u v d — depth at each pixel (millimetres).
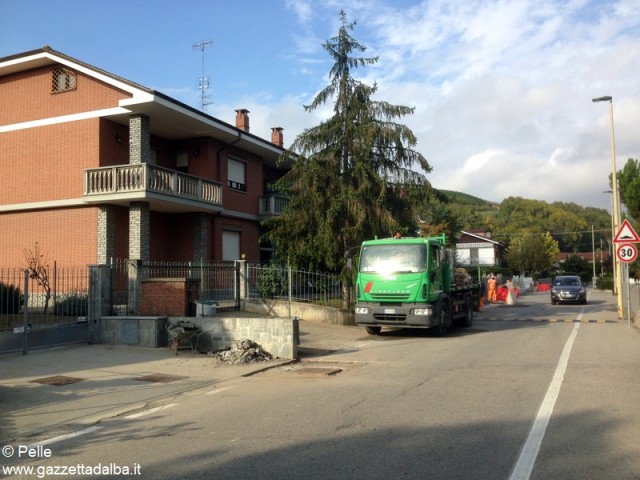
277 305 18375
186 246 23859
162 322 13031
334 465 5184
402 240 15938
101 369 10500
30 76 21578
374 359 11906
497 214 108625
